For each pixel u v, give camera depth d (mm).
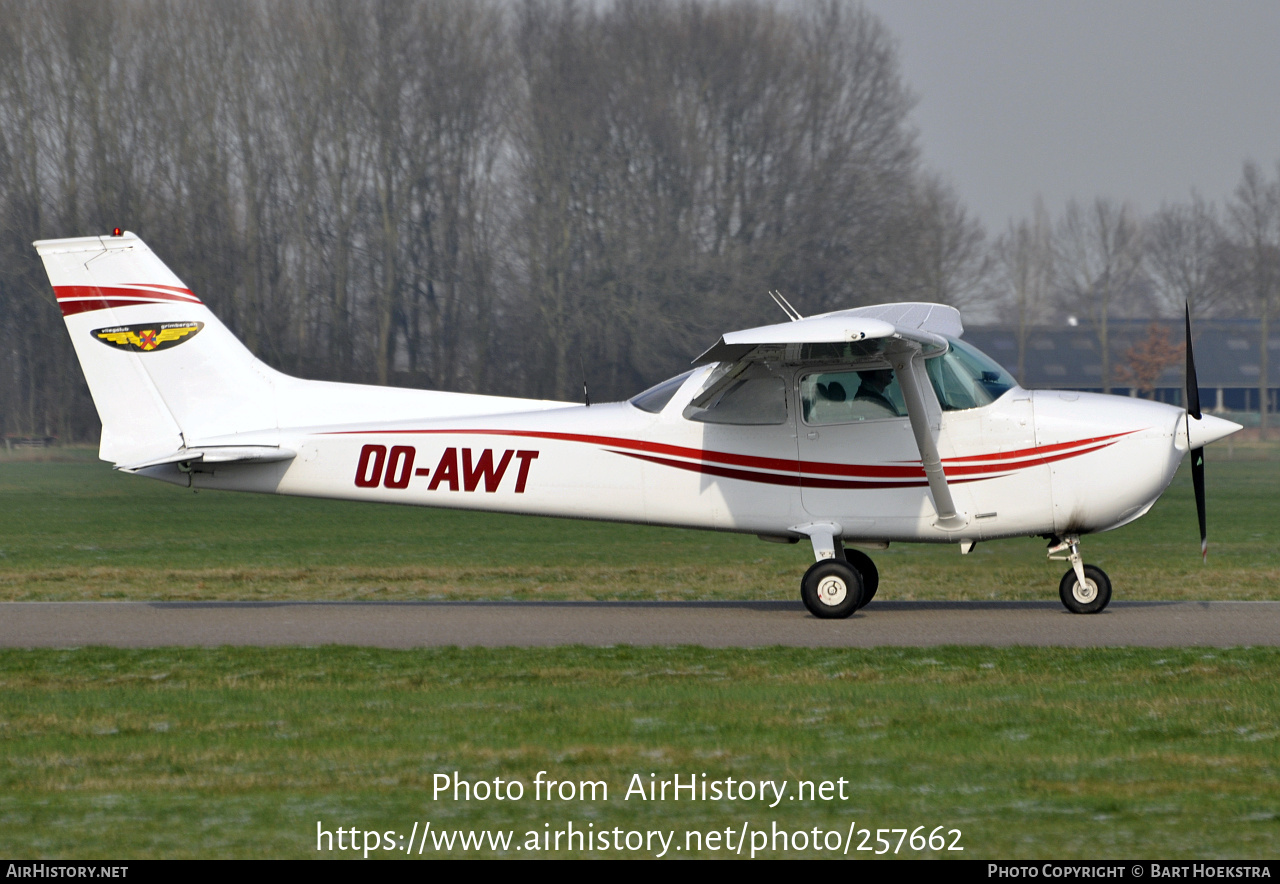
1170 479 35031
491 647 31375
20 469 144500
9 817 17891
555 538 70875
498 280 156375
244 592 45312
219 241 156375
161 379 38562
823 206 148625
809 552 62094
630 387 146375
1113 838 16750
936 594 43000
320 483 38219
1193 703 24031
